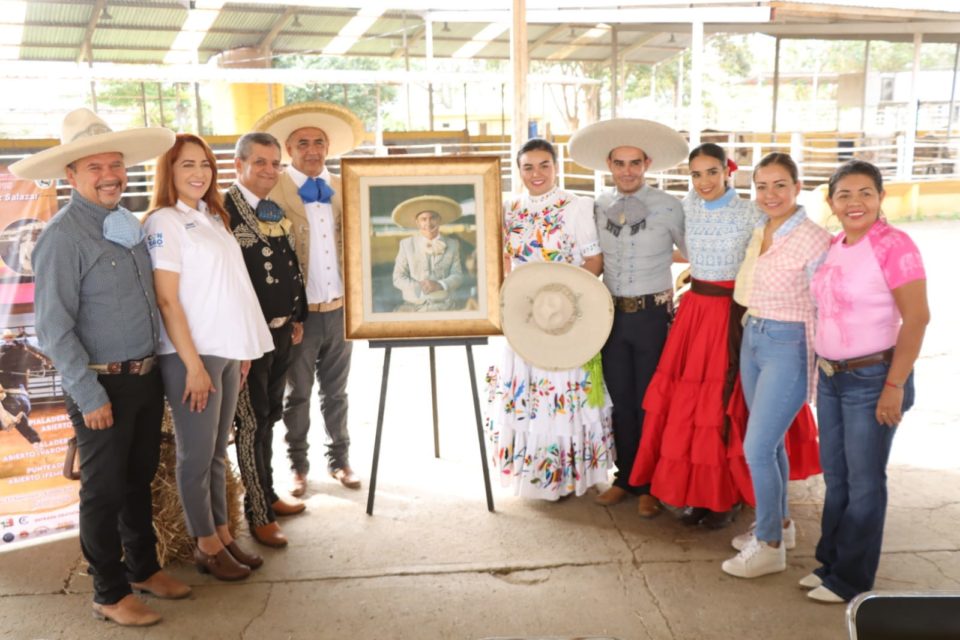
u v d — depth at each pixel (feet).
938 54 61.67
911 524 12.57
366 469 15.17
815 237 10.32
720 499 12.16
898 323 9.60
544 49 68.69
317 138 13.26
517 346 12.65
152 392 10.12
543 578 11.22
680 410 12.28
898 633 4.62
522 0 21.53
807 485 14.25
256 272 11.85
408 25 60.49
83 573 11.51
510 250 13.32
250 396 12.06
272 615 10.39
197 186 10.39
